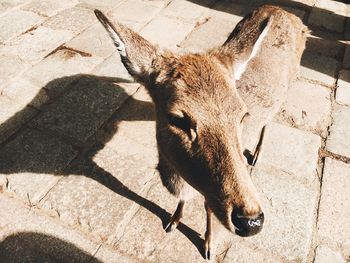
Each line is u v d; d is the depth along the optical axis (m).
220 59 0.66
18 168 0.91
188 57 0.64
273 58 0.87
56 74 1.17
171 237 0.82
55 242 0.79
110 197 0.88
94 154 0.96
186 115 0.56
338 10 1.57
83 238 0.80
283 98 0.89
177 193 0.76
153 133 1.03
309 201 0.90
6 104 1.06
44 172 0.91
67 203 0.86
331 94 1.18
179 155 0.60
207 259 0.79
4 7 1.41
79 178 0.91
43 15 1.39
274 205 0.88
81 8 1.45
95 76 1.17
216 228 0.83
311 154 1.00
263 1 1.60
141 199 0.88
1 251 0.77
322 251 0.81
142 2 1.52
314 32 1.43
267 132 1.05
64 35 1.31
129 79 1.17
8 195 0.86
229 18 1.48
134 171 0.93
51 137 0.99
